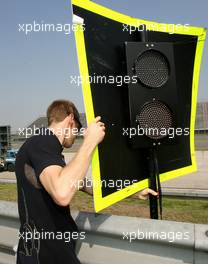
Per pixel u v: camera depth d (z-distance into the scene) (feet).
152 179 8.12
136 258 7.31
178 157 8.78
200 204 28.71
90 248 7.90
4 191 45.27
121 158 7.72
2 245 9.89
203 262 6.58
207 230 6.50
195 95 9.03
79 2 6.91
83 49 6.95
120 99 7.68
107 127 7.36
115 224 7.34
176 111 8.01
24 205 7.40
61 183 6.50
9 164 95.14
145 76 7.61
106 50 7.43
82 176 6.64
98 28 7.27
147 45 7.61
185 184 53.98
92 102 7.05
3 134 104.22
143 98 7.63
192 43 8.89
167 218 24.07
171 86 7.90
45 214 7.15
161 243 6.90
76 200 31.37
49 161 6.77
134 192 7.99
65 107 7.54
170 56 7.86
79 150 6.75
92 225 7.61
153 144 7.83
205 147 149.89
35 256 7.38
